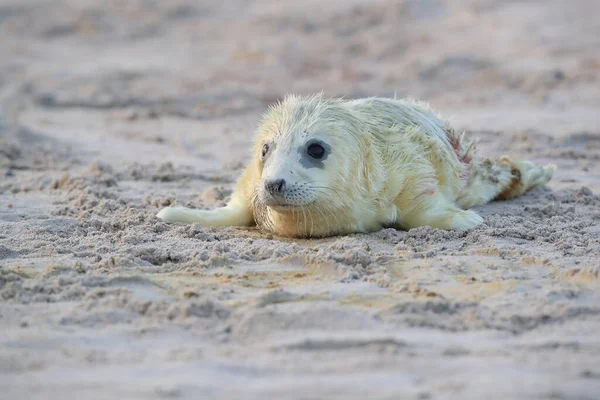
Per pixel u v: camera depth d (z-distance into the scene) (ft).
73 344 68.69
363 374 62.59
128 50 323.16
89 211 113.60
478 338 70.69
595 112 199.52
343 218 101.71
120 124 204.64
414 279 85.56
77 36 347.56
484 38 296.51
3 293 80.48
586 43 281.13
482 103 220.23
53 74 276.21
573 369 63.52
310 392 59.21
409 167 103.45
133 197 123.65
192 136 186.29
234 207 108.68
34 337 69.51
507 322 74.28
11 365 64.18
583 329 72.74
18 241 99.09
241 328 72.38
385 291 81.61
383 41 302.25
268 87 250.78
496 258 91.66
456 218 102.01
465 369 63.57
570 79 239.91
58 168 150.10
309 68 276.21
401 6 331.77
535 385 60.08
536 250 94.73
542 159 151.53
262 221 105.19
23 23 363.97
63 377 61.98
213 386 60.23
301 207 98.17
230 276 86.43
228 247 95.25
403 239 99.25
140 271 87.86
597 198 118.52
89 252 94.12
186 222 106.73
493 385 60.08
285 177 96.89
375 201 102.68
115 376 62.18
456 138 112.68
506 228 101.35
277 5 364.58
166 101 234.17
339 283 84.07
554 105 212.43
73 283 82.48
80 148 169.68
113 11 374.63
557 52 273.33
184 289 81.71
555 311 75.97
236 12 362.74
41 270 87.66
